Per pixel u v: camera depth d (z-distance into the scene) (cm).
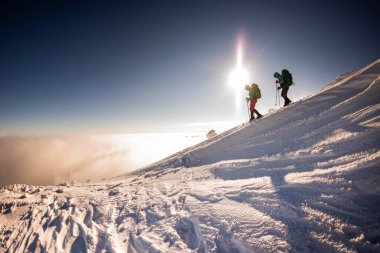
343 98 802
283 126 804
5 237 584
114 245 443
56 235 541
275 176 487
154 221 498
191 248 362
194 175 779
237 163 684
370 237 247
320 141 547
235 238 338
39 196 898
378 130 448
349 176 355
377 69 966
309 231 293
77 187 1084
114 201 714
